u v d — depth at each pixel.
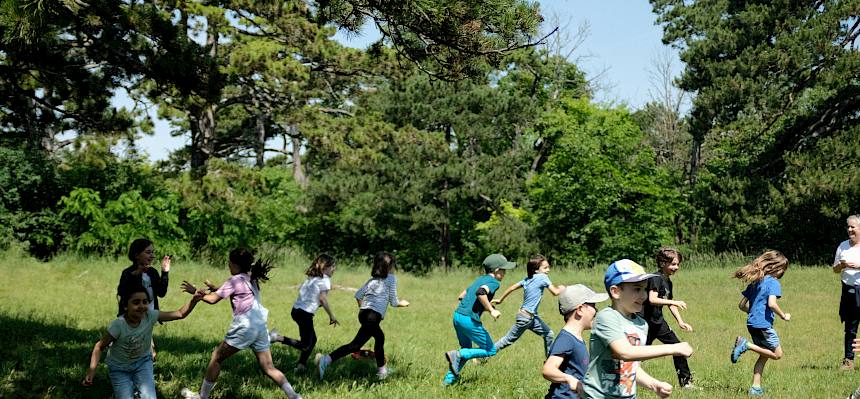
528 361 10.59
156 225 26.20
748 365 10.73
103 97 10.78
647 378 4.75
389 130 32.69
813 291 21.25
